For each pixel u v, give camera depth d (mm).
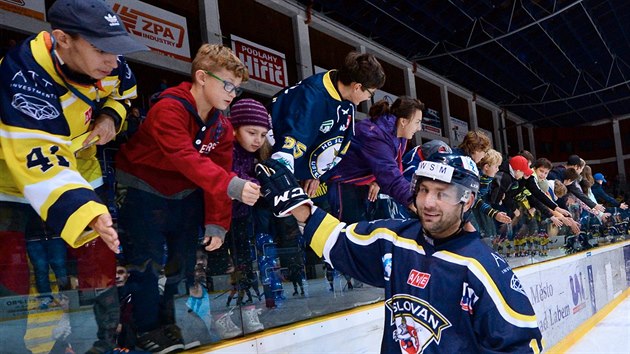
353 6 12125
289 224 2104
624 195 22422
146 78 8242
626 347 4703
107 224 1161
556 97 21047
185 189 1642
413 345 1401
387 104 2541
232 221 1812
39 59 1307
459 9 12953
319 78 2170
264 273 1929
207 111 1695
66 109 1370
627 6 14578
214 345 1622
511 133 23672
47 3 6566
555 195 6090
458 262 1352
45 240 1258
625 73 19578
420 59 15711
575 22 14961
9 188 1234
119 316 1402
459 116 19062
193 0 9164
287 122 2102
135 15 7965
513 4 13219
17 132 1221
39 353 1210
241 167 2119
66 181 1199
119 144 1779
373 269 1562
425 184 1392
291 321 2016
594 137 26484
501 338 1261
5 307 1156
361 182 2670
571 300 5039
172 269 1572
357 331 2305
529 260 4461
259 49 10602
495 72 17938
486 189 3852
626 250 8258
